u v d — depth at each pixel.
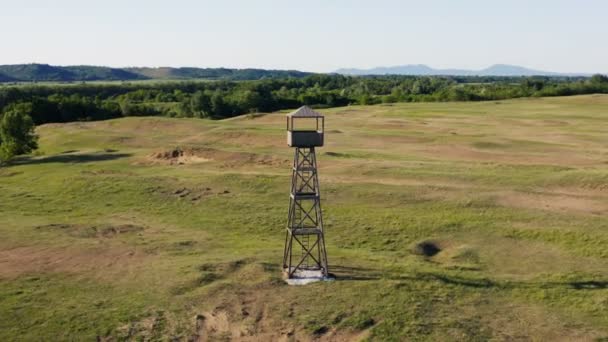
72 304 27.91
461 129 85.56
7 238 38.59
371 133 80.62
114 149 75.88
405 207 43.75
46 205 48.22
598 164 57.69
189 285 30.03
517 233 37.78
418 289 29.41
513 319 26.61
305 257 32.84
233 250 36.06
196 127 91.88
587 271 31.88
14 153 70.06
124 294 29.14
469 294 29.06
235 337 25.41
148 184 52.50
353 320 26.23
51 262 33.94
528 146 68.94
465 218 40.75
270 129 84.12
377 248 36.97
